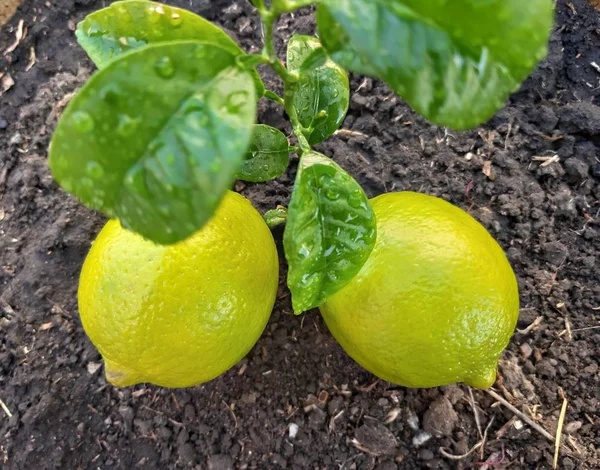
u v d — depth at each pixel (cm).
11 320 19
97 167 10
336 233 13
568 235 20
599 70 22
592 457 18
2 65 23
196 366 14
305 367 19
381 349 14
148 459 18
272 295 16
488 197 21
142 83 9
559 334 19
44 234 20
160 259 13
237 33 22
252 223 15
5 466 18
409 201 15
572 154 21
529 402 19
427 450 18
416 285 14
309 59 12
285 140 16
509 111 21
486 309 14
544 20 9
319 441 18
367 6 9
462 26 9
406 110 21
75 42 23
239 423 19
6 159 21
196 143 9
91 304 14
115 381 15
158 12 13
